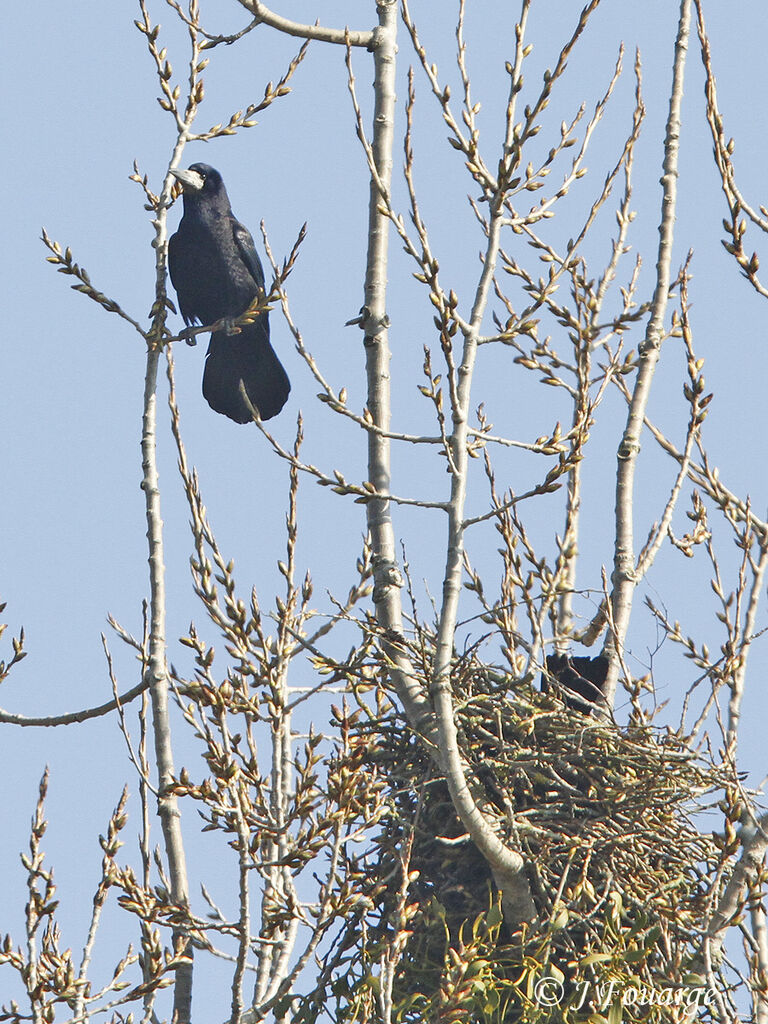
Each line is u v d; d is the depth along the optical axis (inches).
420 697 445.1
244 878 401.7
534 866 427.5
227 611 460.4
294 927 424.2
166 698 456.8
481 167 406.6
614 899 428.1
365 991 421.4
